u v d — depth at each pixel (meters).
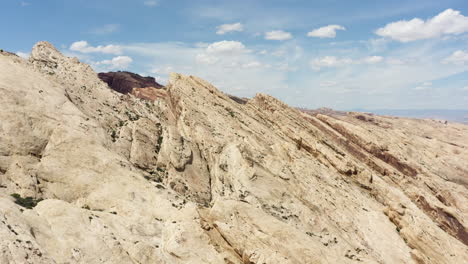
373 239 60.53
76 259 31.05
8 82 54.78
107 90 84.75
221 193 62.53
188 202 53.25
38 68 75.38
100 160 52.66
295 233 45.53
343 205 67.12
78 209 38.50
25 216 32.41
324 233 56.31
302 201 63.09
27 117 51.78
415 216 68.19
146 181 54.47
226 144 74.19
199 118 81.06
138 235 40.72
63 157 50.72
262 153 73.25
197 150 72.56
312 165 78.06
